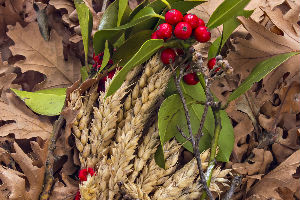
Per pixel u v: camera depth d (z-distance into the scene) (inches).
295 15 15.6
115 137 14.5
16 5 16.6
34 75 16.5
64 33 16.8
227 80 15.4
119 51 14.4
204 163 13.8
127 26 13.3
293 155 14.8
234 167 14.9
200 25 13.3
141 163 13.8
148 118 14.5
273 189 14.5
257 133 15.5
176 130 14.2
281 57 14.0
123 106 14.5
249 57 14.9
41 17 16.3
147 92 14.0
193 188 13.7
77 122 14.4
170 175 14.2
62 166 15.1
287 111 15.4
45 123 15.3
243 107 15.5
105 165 13.5
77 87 14.8
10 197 13.7
